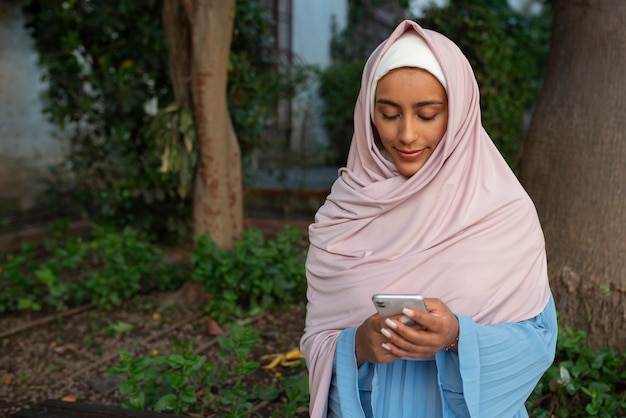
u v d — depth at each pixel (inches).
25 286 170.1
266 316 158.2
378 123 61.4
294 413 102.3
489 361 57.3
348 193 65.1
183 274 179.9
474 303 59.3
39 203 264.2
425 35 58.8
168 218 219.1
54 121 217.9
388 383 62.2
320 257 65.9
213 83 158.6
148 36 203.2
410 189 60.6
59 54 208.7
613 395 101.3
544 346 61.4
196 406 110.7
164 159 163.6
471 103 62.5
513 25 305.4
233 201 171.9
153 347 141.0
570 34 119.3
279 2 382.6
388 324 52.4
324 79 412.8
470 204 61.0
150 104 261.0
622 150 110.7
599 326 110.6
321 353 62.6
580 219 112.7
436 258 60.0
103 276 167.8
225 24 156.5
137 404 96.3
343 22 455.8
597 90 113.7
